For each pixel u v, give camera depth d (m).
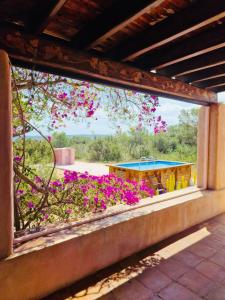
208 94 4.00
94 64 2.31
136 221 2.89
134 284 2.32
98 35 1.90
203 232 3.57
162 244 3.17
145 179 5.74
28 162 2.90
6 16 1.78
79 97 3.22
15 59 1.95
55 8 1.50
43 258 2.08
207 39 2.13
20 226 2.48
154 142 12.48
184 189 4.29
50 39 2.06
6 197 1.86
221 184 4.44
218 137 4.21
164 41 1.97
